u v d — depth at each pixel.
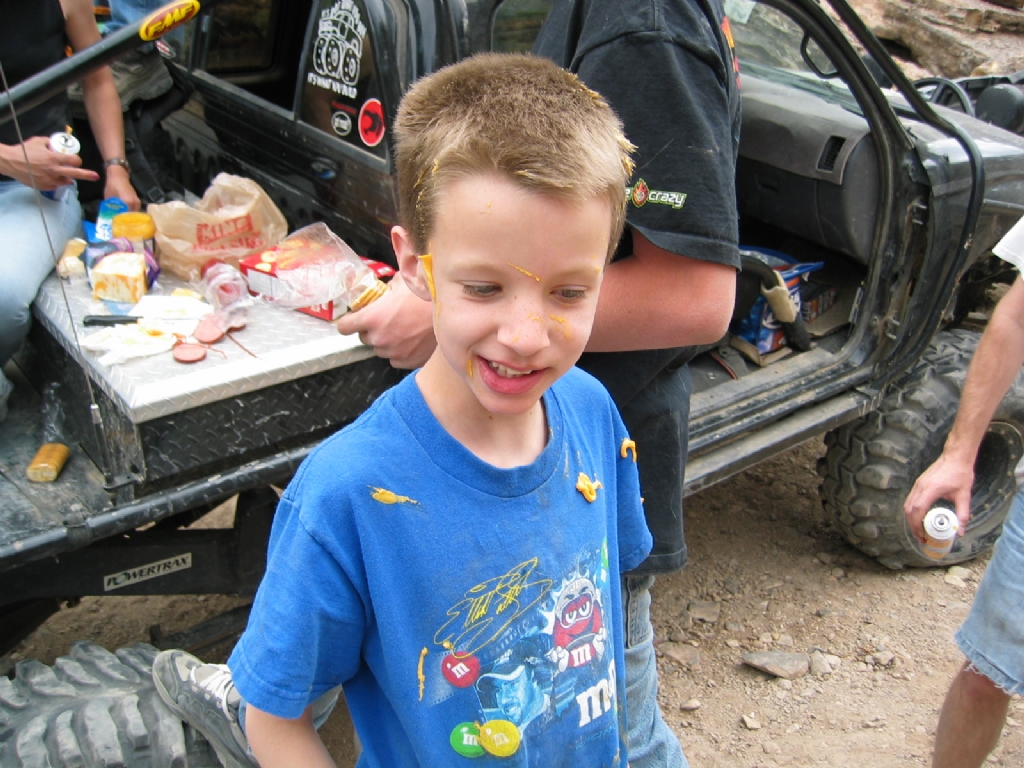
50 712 1.66
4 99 1.65
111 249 2.08
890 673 2.75
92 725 1.61
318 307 1.93
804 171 2.88
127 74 2.71
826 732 2.54
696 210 1.36
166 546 1.87
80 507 1.69
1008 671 1.81
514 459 1.05
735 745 2.49
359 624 0.99
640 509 1.30
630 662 1.63
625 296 1.44
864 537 3.07
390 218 2.02
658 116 1.35
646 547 1.33
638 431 1.64
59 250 2.16
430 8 1.89
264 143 2.44
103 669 1.78
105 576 1.82
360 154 2.04
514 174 0.86
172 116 2.96
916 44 8.25
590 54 1.38
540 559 1.04
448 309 0.93
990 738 1.98
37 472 1.77
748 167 3.08
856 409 2.83
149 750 1.60
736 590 3.09
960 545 3.14
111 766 1.56
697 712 2.60
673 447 1.67
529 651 1.05
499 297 0.91
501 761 1.06
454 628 1.01
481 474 1.00
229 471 1.75
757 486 3.69
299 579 0.95
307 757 1.02
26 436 1.95
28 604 1.95
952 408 2.91
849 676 2.74
